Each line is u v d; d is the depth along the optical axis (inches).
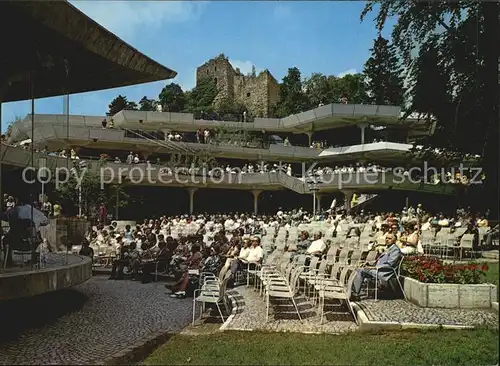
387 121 2034.9
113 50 402.3
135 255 685.3
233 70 2893.7
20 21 360.5
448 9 948.6
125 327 362.3
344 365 249.0
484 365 250.2
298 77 2893.7
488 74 809.5
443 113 975.0
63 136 1691.7
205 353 272.1
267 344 289.0
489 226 770.2
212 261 549.0
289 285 395.9
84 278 447.5
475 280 388.8
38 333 338.0
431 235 713.0
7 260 399.9
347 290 362.0
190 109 2551.7
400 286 418.6
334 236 866.8
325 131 2361.0
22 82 516.7
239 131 2229.3
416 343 284.2
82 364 257.9
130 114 2090.3
